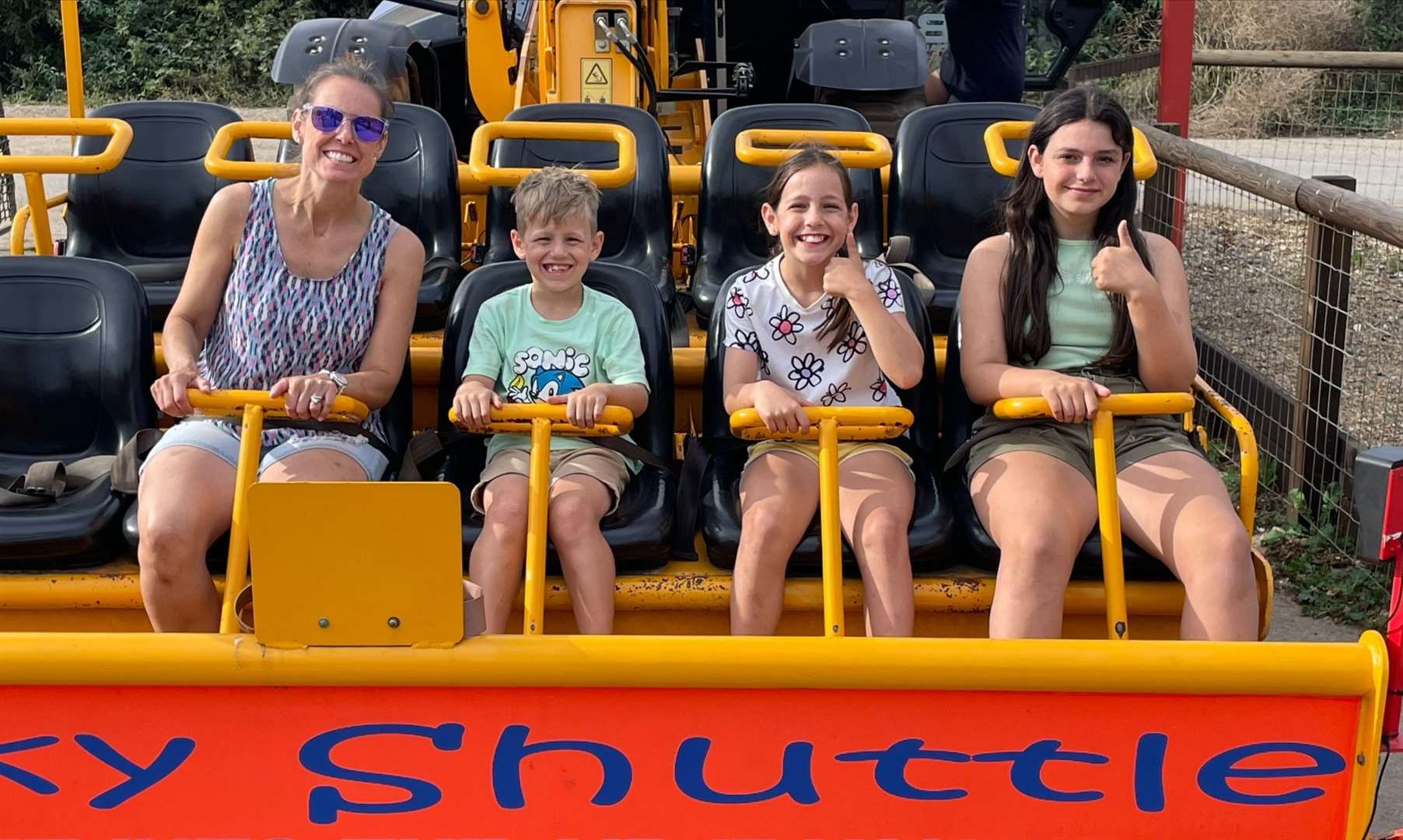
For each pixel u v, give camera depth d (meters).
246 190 3.13
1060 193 3.06
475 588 2.44
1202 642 2.36
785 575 3.01
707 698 2.35
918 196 4.45
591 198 3.17
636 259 4.36
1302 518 4.88
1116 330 3.12
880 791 2.40
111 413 3.31
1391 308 6.95
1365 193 10.12
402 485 2.22
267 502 2.23
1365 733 2.36
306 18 18.78
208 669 2.29
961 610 3.01
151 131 4.68
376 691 2.32
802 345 3.18
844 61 5.54
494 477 3.04
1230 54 8.73
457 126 7.00
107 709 2.33
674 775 2.39
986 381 3.08
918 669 2.32
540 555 2.76
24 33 18.62
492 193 4.49
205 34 18.70
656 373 3.31
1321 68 8.59
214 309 3.13
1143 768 2.39
